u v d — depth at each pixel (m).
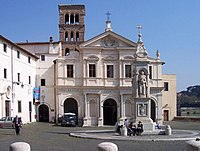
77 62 63.53
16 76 55.00
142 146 25.27
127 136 32.00
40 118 66.81
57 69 63.25
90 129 48.50
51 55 68.25
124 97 62.88
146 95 35.12
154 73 64.12
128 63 63.19
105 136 32.19
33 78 65.81
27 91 61.22
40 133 39.38
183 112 114.88
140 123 33.09
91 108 62.69
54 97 66.25
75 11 79.06
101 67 63.22
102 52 63.53
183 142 27.91
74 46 77.75
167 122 67.69
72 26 78.31
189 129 45.16
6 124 46.47
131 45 63.53
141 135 32.75
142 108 34.88
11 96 52.22
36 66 67.81
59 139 31.69
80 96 63.06
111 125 62.12
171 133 35.41
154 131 33.88
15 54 54.84
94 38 63.09
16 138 32.78
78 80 63.34
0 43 48.03
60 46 70.31
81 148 24.38
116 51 63.59
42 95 66.56
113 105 64.50
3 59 49.16
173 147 24.52
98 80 62.81
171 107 73.25
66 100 64.94
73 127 55.28
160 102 63.69
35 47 69.38
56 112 63.47
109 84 63.19
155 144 26.59
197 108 124.75
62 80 63.16
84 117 61.94
